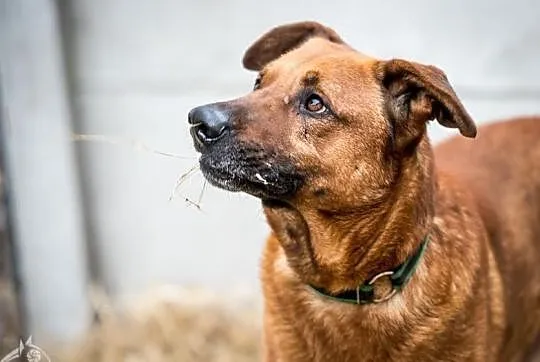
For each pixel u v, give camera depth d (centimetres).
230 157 518
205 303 862
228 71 832
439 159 643
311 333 568
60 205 816
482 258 575
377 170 538
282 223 560
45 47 787
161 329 841
